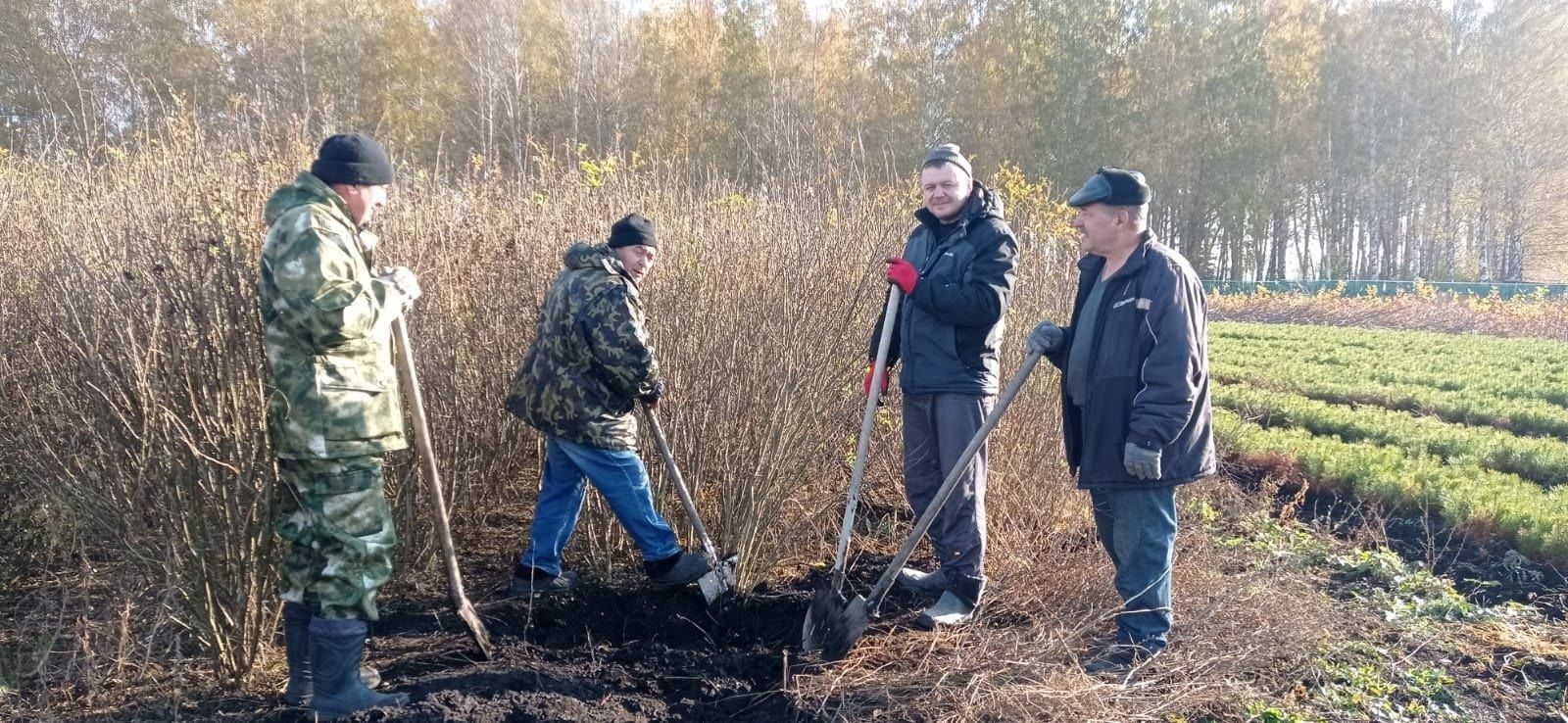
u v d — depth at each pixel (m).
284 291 2.66
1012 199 7.03
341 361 2.79
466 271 4.38
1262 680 3.40
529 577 3.93
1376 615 4.12
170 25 20.48
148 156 4.21
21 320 3.65
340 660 2.88
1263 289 29.31
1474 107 38.34
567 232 4.75
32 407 3.47
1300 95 38.38
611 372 3.65
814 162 5.36
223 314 3.02
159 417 3.01
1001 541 4.50
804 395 4.27
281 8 23.56
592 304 3.64
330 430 2.75
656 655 3.56
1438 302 25.62
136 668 3.21
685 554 4.02
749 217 4.83
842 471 4.80
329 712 2.89
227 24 22.31
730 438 4.20
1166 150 36.56
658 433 3.88
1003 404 3.37
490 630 3.66
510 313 4.52
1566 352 16.00
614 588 4.11
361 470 2.86
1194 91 37.19
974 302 3.47
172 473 3.01
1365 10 41.25
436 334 4.13
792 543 4.43
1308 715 3.21
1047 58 35.00
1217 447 7.34
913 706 3.10
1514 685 3.55
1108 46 36.69
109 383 3.05
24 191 4.66
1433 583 4.54
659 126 26.80
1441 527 5.90
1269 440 7.75
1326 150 39.25
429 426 4.04
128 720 2.89
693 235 4.60
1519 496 6.10
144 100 4.99
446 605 3.89
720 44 30.02
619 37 29.94
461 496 4.34
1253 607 3.68
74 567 3.78
